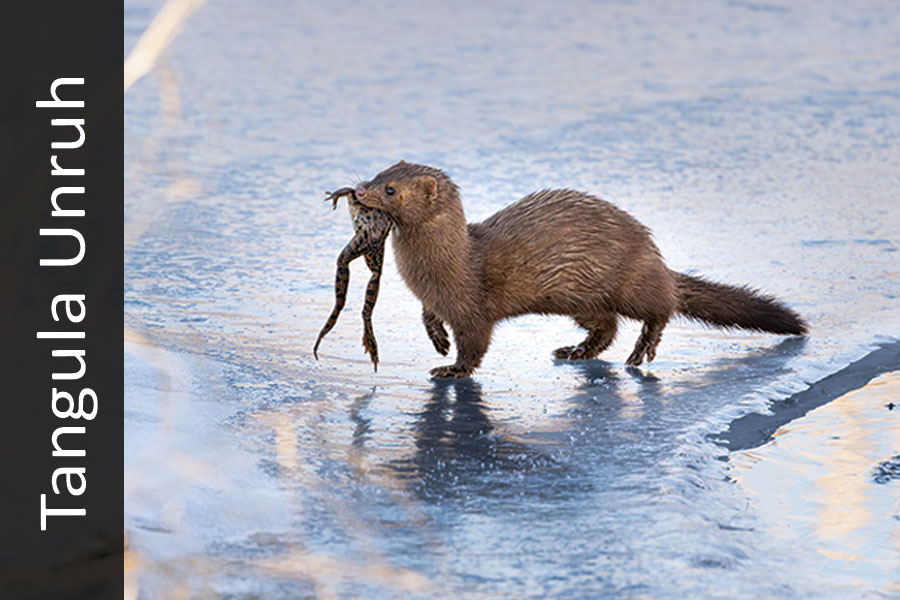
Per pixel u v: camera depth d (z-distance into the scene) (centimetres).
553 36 3953
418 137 2475
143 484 768
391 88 3030
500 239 1158
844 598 668
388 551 721
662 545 734
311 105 2795
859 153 2325
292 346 1206
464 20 4306
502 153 2323
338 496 807
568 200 1186
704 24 4284
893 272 1507
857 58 3556
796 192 2000
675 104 2850
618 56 3575
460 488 833
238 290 1420
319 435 941
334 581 674
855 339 1241
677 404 1038
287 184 2066
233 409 976
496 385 1109
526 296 1164
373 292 1102
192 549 702
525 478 853
